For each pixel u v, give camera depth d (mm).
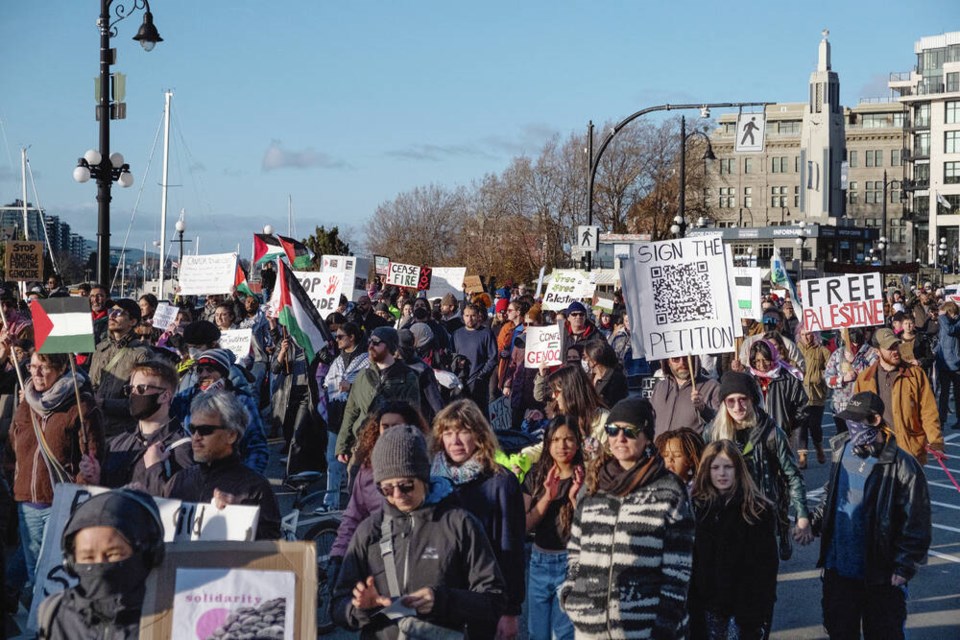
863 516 6219
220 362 7395
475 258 67688
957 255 112188
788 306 19016
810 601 8281
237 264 19188
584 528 5066
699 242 8406
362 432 5930
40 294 17859
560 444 5992
